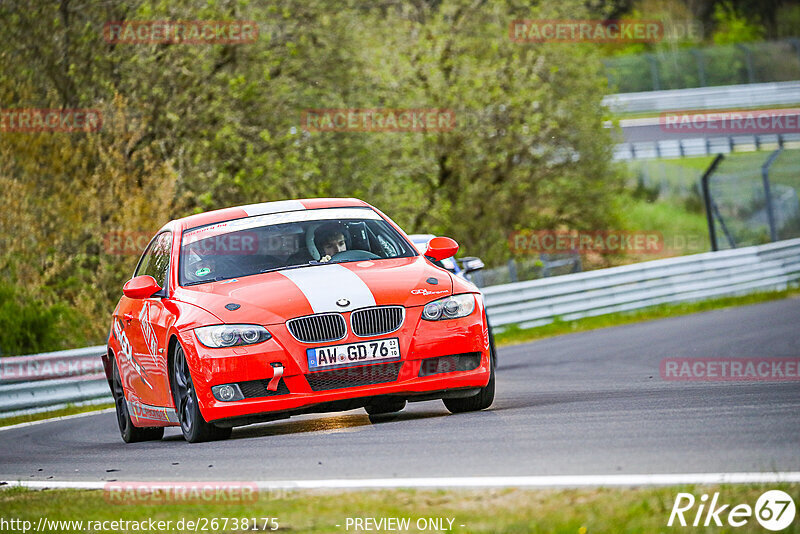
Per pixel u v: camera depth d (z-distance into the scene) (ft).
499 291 235.20
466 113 339.57
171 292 88.48
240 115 265.95
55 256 224.33
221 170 261.85
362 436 76.79
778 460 53.83
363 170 309.63
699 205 506.48
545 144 358.43
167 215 227.40
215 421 79.82
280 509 53.11
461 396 82.94
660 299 260.62
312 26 293.02
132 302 99.91
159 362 88.17
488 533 44.16
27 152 228.02
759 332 175.11
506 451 63.21
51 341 202.28
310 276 84.28
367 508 50.85
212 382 79.30
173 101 257.55
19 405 154.81
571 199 368.89
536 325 239.71
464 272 134.51
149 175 242.37
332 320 79.51
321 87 300.20
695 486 48.42
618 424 70.79
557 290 245.86
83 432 122.42
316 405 78.59
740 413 71.92
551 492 50.11
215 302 82.84
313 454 70.18
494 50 353.31
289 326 79.30
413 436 73.87
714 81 643.04
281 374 78.43
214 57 264.93
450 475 57.21
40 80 247.29
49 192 230.68
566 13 370.94
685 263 265.34
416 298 81.61
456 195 353.51
